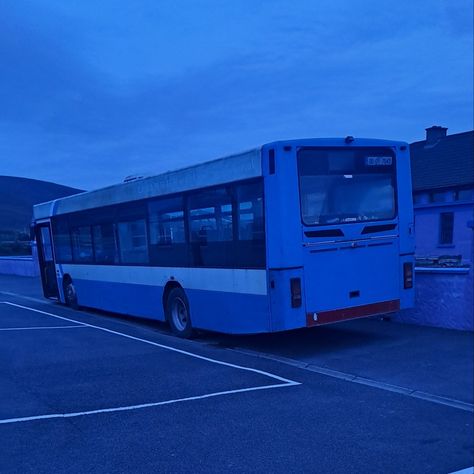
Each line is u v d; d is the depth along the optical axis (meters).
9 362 8.31
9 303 17.09
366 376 7.29
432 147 32.59
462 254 24.91
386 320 10.78
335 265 8.23
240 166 8.34
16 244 45.12
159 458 4.71
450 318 9.73
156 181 10.55
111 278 12.66
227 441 5.09
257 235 8.11
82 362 8.29
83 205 13.73
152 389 6.78
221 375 7.45
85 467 4.53
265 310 8.05
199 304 9.57
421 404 6.17
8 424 5.53
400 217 8.93
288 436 5.21
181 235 9.92
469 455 4.82
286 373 7.54
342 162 8.34
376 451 4.89
